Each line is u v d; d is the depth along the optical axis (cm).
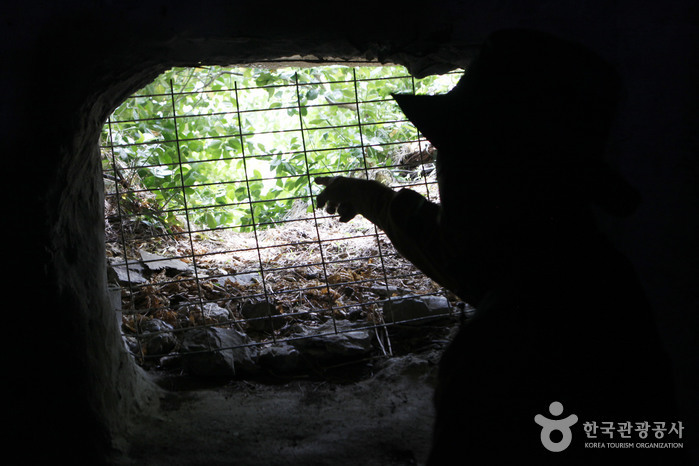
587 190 94
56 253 194
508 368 91
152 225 434
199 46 206
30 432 194
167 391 261
